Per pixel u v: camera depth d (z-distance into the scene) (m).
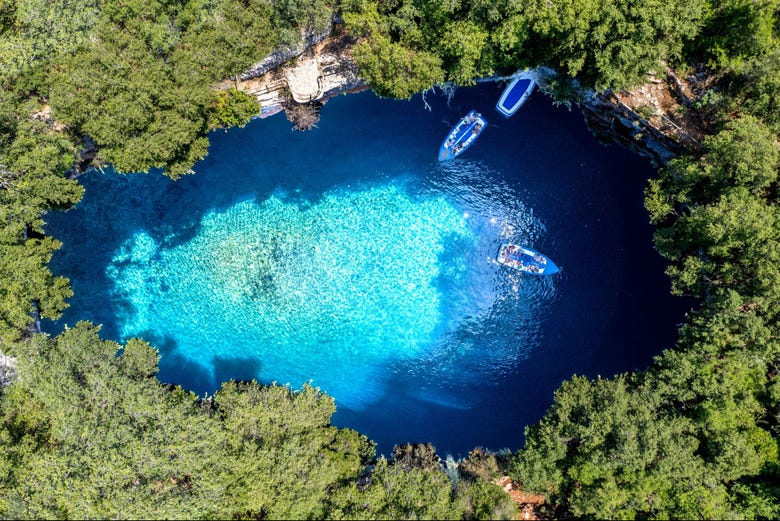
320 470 29.95
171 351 39.16
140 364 33.03
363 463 33.69
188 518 28.70
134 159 31.25
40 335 32.47
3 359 34.88
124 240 38.72
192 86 31.31
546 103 37.56
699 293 32.41
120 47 30.53
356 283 39.31
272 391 32.88
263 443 31.00
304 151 38.41
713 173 29.95
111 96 30.20
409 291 39.25
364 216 39.12
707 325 29.89
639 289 37.81
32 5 30.59
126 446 29.48
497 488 30.52
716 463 28.78
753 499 28.05
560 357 38.41
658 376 30.89
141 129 31.23
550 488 30.81
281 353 39.28
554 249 38.59
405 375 39.12
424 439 38.25
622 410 29.55
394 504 29.58
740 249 30.12
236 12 30.72
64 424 29.77
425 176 38.81
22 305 31.45
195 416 30.83
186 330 39.25
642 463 28.12
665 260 37.50
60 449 30.17
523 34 29.88
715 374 29.84
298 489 29.39
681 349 32.50
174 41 30.91
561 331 38.53
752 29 29.59
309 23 32.62
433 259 39.22
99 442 29.42
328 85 35.84
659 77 33.25
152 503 28.69
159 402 31.08
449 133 38.22
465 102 37.97
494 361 38.88
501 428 38.09
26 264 31.36
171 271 39.12
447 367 39.03
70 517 28.47
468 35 29.62
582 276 38.44
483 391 38.62
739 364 29.34
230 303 39.22
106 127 30.28
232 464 29.92
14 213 31.53
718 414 29.23
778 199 30.61
